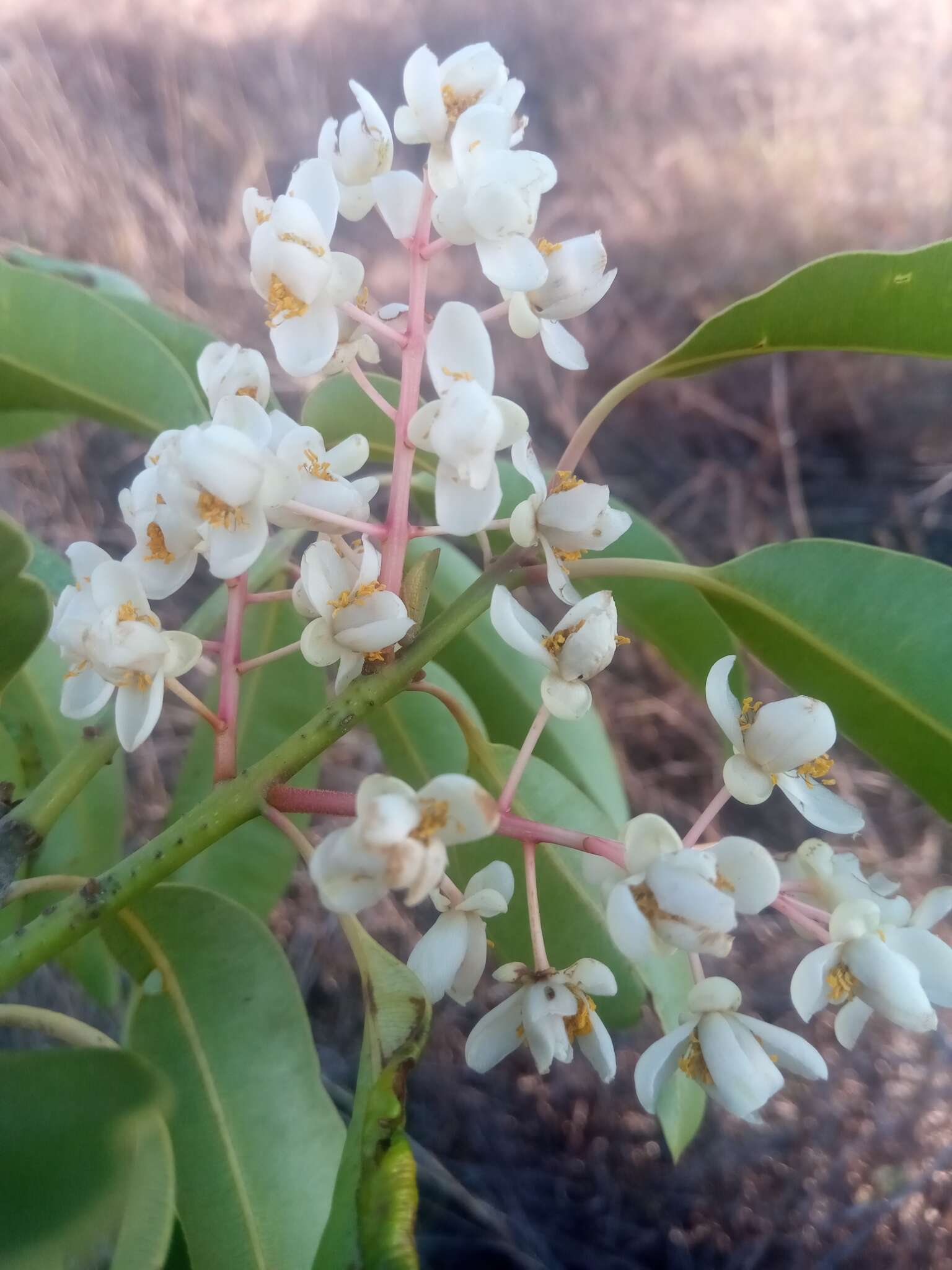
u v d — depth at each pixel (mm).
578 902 162
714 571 156
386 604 117
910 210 605
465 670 218
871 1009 123
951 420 544
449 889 117
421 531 119
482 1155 361
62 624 124
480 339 119
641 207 629
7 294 179
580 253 131
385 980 105
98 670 118
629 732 454
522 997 120
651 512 516
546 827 113
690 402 544
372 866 93
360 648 117
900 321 145
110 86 612
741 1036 116
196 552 123
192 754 223
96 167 542
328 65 683
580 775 218
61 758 209
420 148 627
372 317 124
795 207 612
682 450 542
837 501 527
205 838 115
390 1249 83
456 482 120
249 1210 128
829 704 156
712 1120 370
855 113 674
